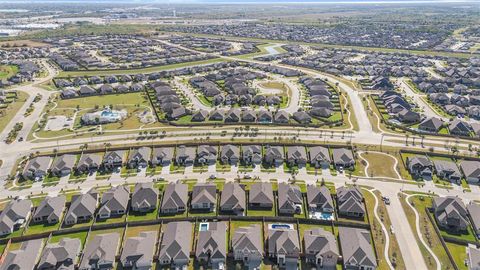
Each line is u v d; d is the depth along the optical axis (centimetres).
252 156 15575
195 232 11412
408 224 11831
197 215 12219
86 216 12000
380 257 10462
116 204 12319
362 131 18588
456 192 13588
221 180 14250
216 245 10431
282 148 16275
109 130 18550
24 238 11081
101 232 11419
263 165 15350
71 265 9994
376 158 15938
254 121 19675
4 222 11400
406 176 14600
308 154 16100
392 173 14800
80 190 13600
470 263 10094
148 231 11325
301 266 10219
